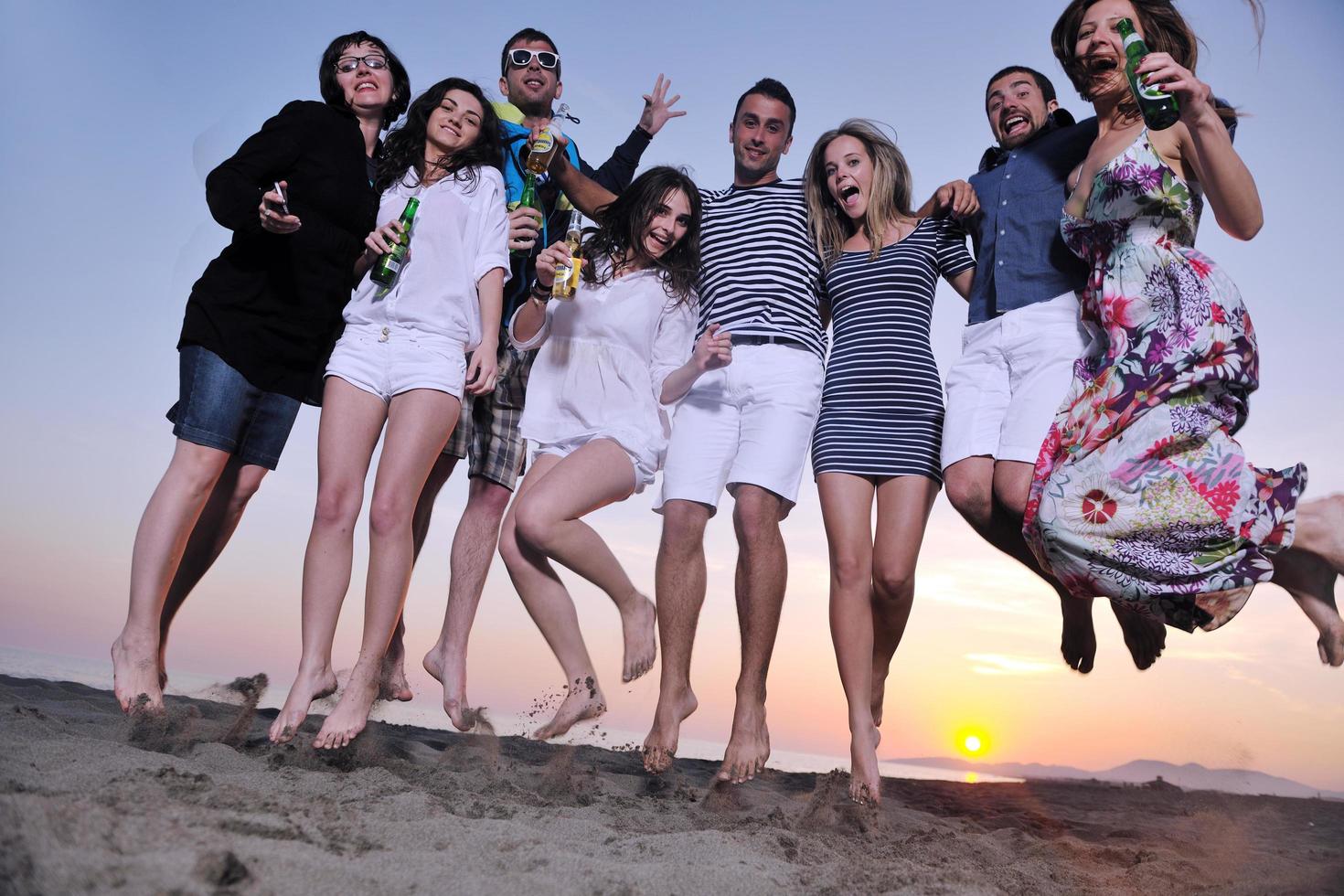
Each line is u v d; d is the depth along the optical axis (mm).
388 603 2393
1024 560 2758
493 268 2621
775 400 2809
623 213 3037
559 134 3139
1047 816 2986
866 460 2709
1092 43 2471
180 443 2527
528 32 3461
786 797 2871
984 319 2738
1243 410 2422
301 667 2365
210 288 2562
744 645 2721
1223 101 2547
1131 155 2387
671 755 2674
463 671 3027
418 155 2697
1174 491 2344
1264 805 3330
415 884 1320
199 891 1142
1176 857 2166
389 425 2482
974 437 2635
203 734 2432
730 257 2965
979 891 1659
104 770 1691
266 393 2680
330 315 2645
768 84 3074
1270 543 2348
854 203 2861
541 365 3068
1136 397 2342
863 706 2598
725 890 1488
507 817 1903
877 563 2727
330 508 2439
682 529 2797
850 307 2863
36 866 1118
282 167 2566
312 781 2010
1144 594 2377
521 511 2777
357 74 2779
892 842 2176
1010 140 2830
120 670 2400
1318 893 1836
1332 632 2361
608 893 1396
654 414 3010
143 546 2463
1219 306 2338
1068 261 2619
